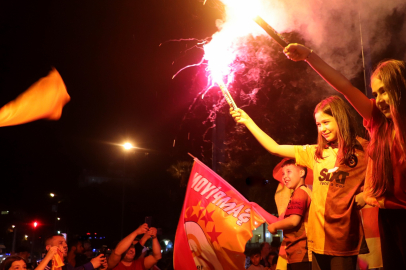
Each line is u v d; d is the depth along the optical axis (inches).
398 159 72.0
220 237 153.1
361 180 97.7
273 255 301.4
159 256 236.4
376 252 116.0
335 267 95.7
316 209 100.7
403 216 71.8
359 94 81.4
